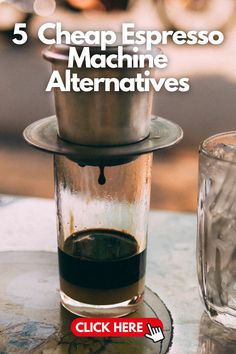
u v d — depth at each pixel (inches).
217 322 14.7
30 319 14.9
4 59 92.7
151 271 17.3
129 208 15.0
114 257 14.4
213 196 13.7
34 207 21.3
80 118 13.1
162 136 14.3
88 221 15.2
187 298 16.0
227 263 13.8
